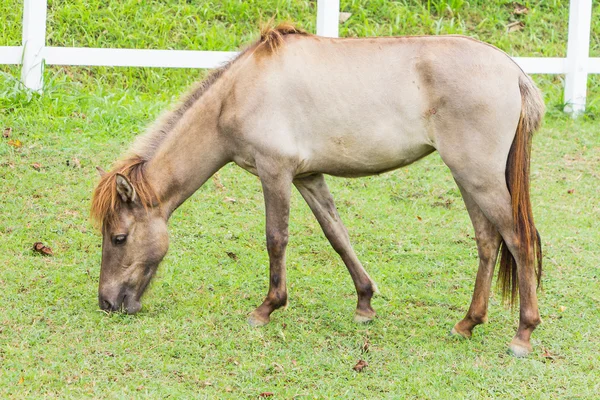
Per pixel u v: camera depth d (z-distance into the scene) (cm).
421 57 495
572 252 661
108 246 521
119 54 854
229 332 522
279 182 512
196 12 1035
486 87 482
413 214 733
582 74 934
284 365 482
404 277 622
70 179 727
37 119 812
